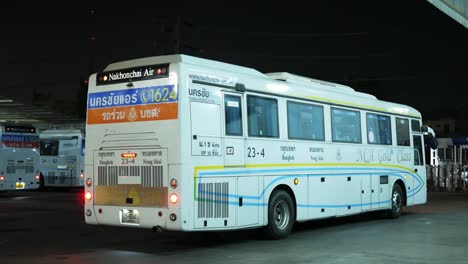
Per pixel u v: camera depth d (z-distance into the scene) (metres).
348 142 14.58
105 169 10.94
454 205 21.73
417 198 17.70
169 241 12.10
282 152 12.27
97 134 11.09
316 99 13.55
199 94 10.42
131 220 10.53
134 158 10.54
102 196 10.95
